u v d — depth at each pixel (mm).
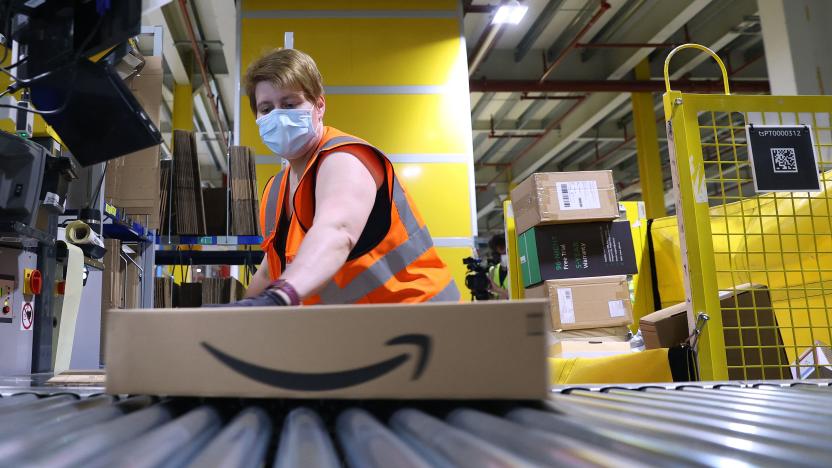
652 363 2041
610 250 3355
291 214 1454
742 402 852
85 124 1425
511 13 7043
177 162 4062
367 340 689
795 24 6047
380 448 511
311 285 930
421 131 5238
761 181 2027
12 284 2189
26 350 2246
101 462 443
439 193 5145
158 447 500
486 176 15367
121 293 3385
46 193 2254
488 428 598
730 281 2869
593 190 3342
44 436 521
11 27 1346
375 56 5324
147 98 3436
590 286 3258
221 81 10086
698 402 847
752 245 2789
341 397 685
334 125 5191
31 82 1360
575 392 1023
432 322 687
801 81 5934
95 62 1340
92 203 2859
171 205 3992
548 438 534
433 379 680
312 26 5328
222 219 4352
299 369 692
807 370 2408
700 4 7887
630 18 8664
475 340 682
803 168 2057
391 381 682
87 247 2742
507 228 4062
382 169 1274
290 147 1389
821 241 2543
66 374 1443
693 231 2002
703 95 2086
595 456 466
